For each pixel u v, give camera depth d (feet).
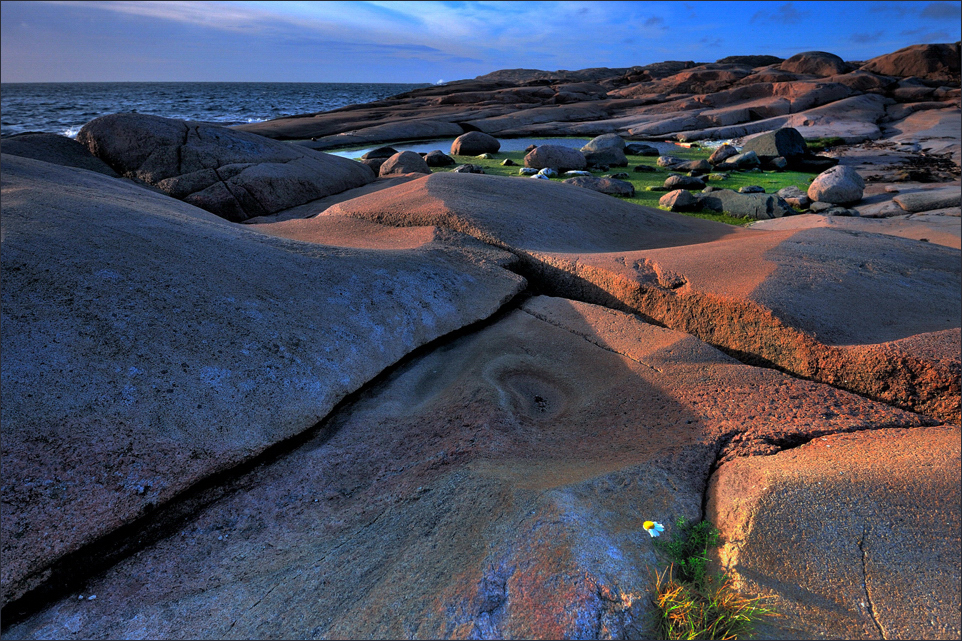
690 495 7.85
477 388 11.27
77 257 11.47
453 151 65.31
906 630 5.85
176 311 10.96
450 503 7.89
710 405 10.23
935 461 7.76
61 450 8.25
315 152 38.65
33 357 9.25
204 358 10.24
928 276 14.88
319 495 8.80
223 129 34.53
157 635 6.46
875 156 55.42
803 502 7.14
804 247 16.78
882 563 6.48
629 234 22.03
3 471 7.80
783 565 6.53
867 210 34.55
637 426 10.00
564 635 5.63
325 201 33.19
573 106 98.17
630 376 11.74
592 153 54.80
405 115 94.94
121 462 8.40
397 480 8.87
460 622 5.83
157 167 31.35
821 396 10.34
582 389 11.71
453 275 15.44
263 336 11.13
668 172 50.65
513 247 17.61
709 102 93.04
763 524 6.92
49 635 6.57
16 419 8.37
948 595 6.15
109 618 6.77
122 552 7.79
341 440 10.16
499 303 15.11
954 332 11.37
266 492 8.86
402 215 20.31
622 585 6.17
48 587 7.21
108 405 8.96
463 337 14.12
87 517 7.77
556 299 15.38
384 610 6.24
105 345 9.82
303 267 13.73
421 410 11.03
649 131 80.07
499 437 9.62
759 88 92.48
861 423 9.30
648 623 5.92
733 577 6.44
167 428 9.01
